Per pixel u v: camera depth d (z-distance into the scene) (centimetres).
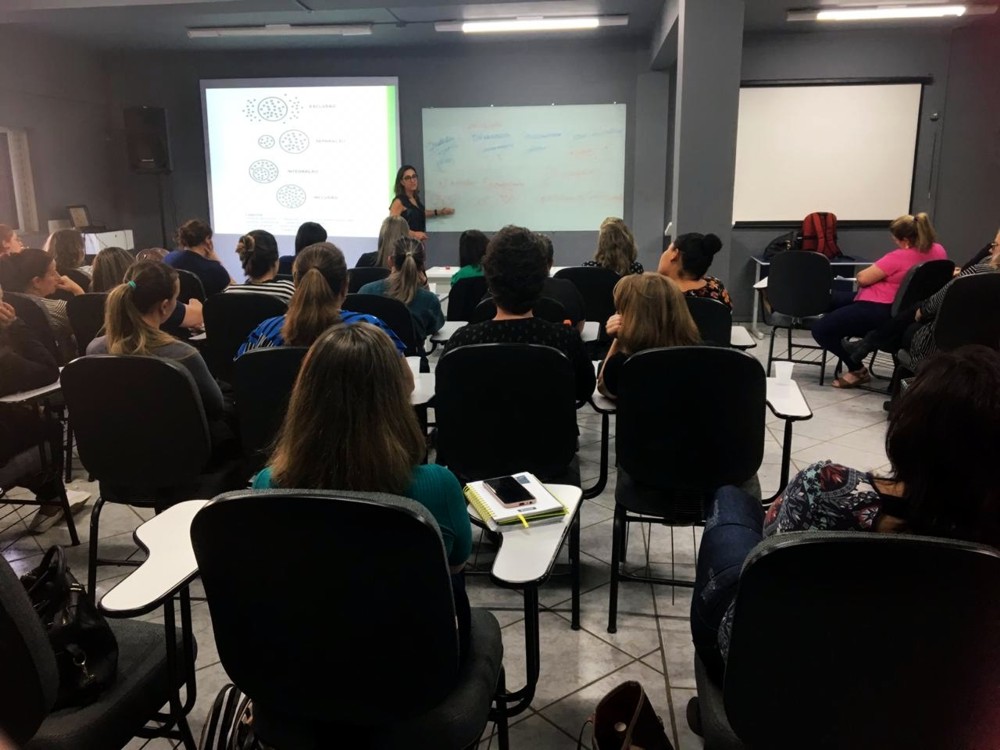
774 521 132
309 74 807
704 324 297
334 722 120
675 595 247
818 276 497
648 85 760
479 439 217
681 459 203
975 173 693
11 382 247
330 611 109
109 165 847
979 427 96
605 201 794
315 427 119
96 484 340
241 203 837
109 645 136
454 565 131
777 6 591
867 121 693
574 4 616
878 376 515
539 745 182
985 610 91
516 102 783
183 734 153
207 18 651
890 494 107
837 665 100
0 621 106
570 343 226
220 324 329
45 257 354
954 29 669
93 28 693
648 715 152
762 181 711
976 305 343
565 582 255
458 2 585
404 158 805
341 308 297
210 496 232
